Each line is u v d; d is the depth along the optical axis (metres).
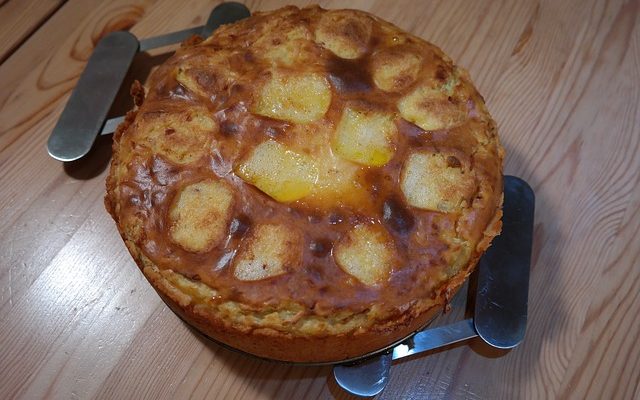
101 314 0.49
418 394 0.47
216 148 0.43
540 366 0.48
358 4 0.64
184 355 0.47
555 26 0.63
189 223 0.42
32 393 0.46
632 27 0.63
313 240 0.41
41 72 0.59
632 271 0.52
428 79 0.47
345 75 0.46
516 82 0.60
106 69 0.56
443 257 0.42
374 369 0.45
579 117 0.58
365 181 0.42
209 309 0.41
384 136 0.44
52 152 0.52
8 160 0.54
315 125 0.44
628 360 0.48
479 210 0.43
